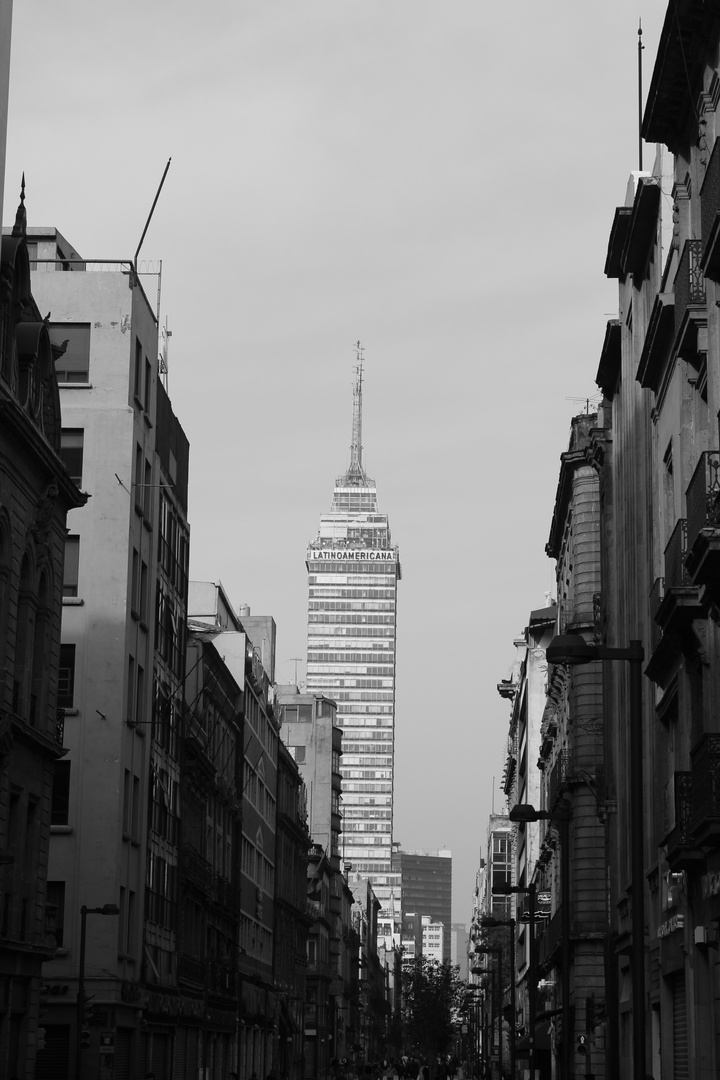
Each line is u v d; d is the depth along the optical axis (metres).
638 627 52.75
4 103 49.34
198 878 88.50
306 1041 163.62
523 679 138.00
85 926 60.25
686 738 39.34
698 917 38.12
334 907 187.25
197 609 111.19
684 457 40.09
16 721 49.59
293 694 195.50
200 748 87.38
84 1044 57.88
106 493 71.50
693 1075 38.06
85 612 70.25
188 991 85.25
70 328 73.31
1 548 49.09
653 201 50.53
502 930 191.00
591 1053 69.44
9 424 48.12
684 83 39.34
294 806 147.12
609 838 65.94
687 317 37.22
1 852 46.75
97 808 68.19
